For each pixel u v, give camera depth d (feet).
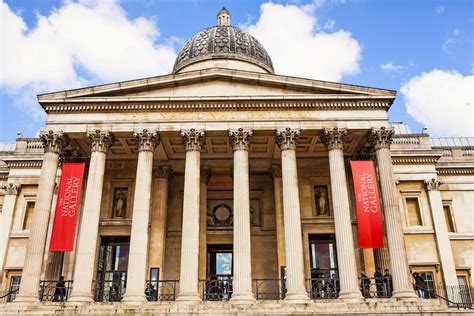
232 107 117.60
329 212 133.69
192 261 103.04
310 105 117.91
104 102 117.60
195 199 108.99
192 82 120.88
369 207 108.37
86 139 120.67
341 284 102.27
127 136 119.03
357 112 118.01
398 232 106.63
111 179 137.59
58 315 93.30
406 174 154.10
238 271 101.76
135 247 104.42
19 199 153.79
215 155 138.51
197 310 93.66
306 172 138.21
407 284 102.01
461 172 160.04
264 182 141.59
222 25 169.89
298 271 101.96
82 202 128.67
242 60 154.51
